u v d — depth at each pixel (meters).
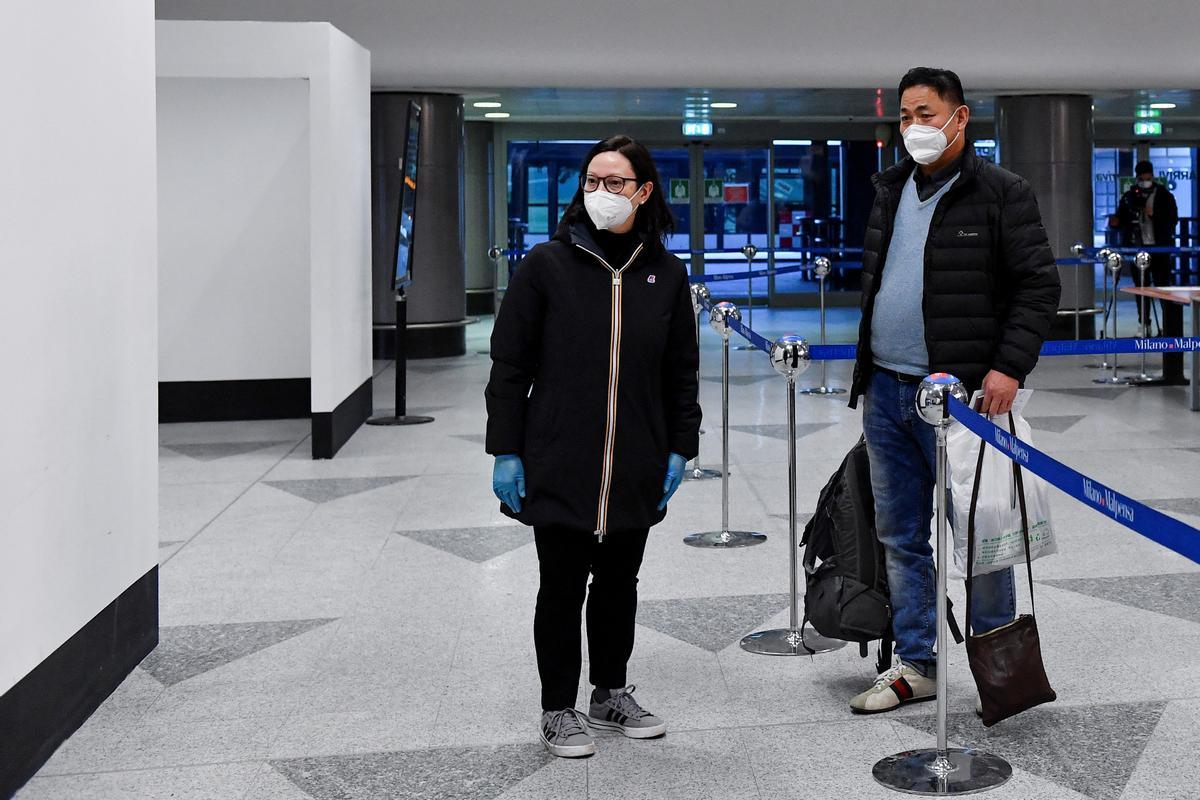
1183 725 3.47
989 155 20.58
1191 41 11.51
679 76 12.65
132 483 4.14
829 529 3.72
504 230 19.73
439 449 8.34
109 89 3.92
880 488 3.68
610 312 3.27
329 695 3.88
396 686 3.95
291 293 9.88
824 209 20.28
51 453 3.43
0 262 3.11
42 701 3.37
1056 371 12.05
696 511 6.30
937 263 3.49
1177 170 21.67
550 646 3.40
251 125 9.71
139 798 3.16
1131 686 3.79
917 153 3.44
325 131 7.95
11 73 3.19
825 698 3.76
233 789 3.21
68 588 3.56
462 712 3.72
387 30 10.55
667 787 3.16
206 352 9.88
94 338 3.78
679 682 3.93
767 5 10.75
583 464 3.25
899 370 3.58
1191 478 6.91
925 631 3.69
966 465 3.46
